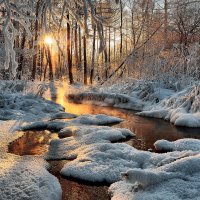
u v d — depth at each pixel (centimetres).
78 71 2866
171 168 553
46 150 800
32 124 1036
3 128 999
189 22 2281
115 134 900
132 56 2108
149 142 898
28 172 620
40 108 1318
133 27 2728
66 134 942
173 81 1612
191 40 2205
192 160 559
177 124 1130
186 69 1636
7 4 339
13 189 549
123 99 1598
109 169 649
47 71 3134
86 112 1407
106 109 1511
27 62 2425
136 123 1172
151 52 1952
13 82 1578
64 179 639
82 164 670
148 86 1611
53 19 355
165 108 1350
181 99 1310
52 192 557
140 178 521
